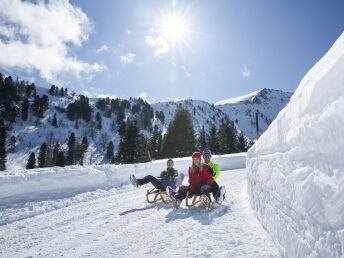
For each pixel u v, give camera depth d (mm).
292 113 1667
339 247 1003
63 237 3256
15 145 103938
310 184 1316
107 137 132500
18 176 5309
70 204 5773
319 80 1162
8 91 129750
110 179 7855
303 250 1422
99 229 3463
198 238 2598
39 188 5621
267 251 2051
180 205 4668
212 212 3793
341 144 989
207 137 53312
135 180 5320
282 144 1881
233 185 6883
